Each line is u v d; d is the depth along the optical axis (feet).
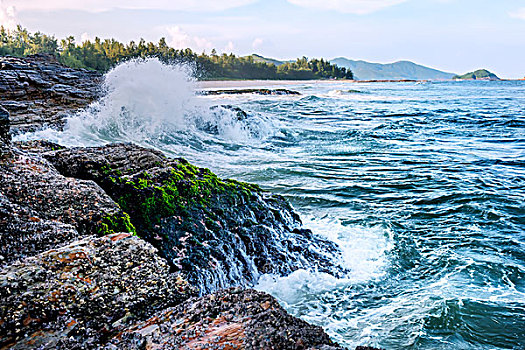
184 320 7.13
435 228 23.06
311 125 61.77
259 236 18.03
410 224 23.61
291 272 17.57
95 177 15.79
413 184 31.37
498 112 83.15
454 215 25.04
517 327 14.17
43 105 49.78
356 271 18.40
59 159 16.30
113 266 8.55
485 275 17.81
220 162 37.22
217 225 16.81
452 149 45.85
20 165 12.86
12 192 11.40
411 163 38.58
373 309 15.55
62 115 45.88
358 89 208.23
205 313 7.25
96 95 57.47
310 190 29.45
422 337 13.75
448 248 20.51
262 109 84.74
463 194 28.76
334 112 80.84
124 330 7.22
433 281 17.48
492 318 14.66
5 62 57.62
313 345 6.25
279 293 16.53
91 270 8.32
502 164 38.60
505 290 16.57
